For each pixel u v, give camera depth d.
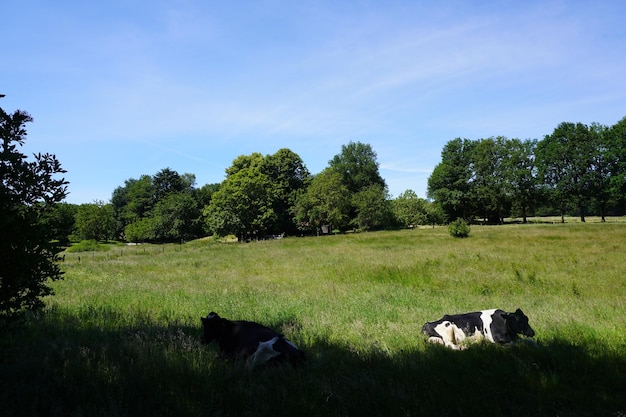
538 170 71.44
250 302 10.88
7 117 4.67
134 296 11.89
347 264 19.75
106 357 5.50
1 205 4.62
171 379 4.79
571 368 5.28
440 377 4.88
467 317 7.02
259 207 63.62
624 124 63.25
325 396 4.37
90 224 71.50
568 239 31.45
